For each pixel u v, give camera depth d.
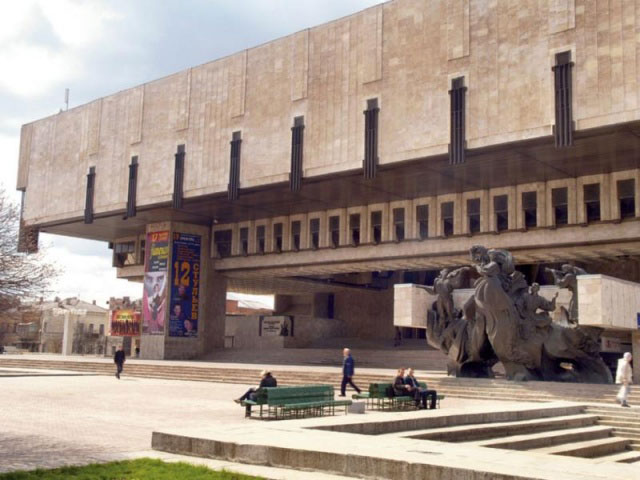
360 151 38.47
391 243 43.88
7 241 15.49
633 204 35.59
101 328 85.88
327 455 9.62
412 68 37.00
